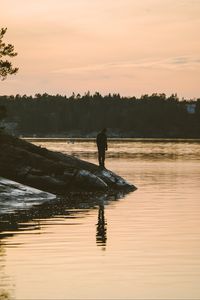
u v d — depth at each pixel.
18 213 48.34
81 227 40.16
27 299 23.20
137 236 36.41
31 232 37.97
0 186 59.44
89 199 60.78
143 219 43.88
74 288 24.66
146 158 159.00
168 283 25.30
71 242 34.47
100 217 45.41
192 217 44.72
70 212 49.00
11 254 31.03
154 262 29.17
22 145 77.12
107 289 24.50
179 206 51.94
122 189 71.81
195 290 24.23
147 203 54.94
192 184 76.44
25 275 26.69
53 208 52.12
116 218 44.72
